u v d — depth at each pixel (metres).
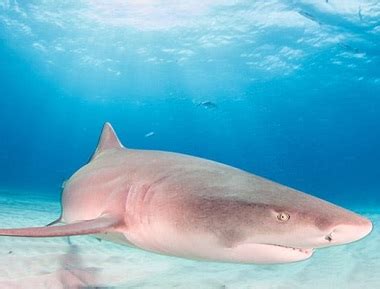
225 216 2.41
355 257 6.55
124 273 4.97
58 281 4.26
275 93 47.03
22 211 12.20
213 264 5.71
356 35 29.97
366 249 7.30
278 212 2.26
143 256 6.05
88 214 3.41
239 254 2.41
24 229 2.65
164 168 3.04
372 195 46.56
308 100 47.16
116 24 33.62
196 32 33.59
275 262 2.37
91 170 3.76
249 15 29.11
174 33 34.47
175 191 2.70
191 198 2.58
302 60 35.94
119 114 72.62
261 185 2.59
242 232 2.34
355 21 27.91
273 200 2.34
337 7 26.28
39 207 14.23
